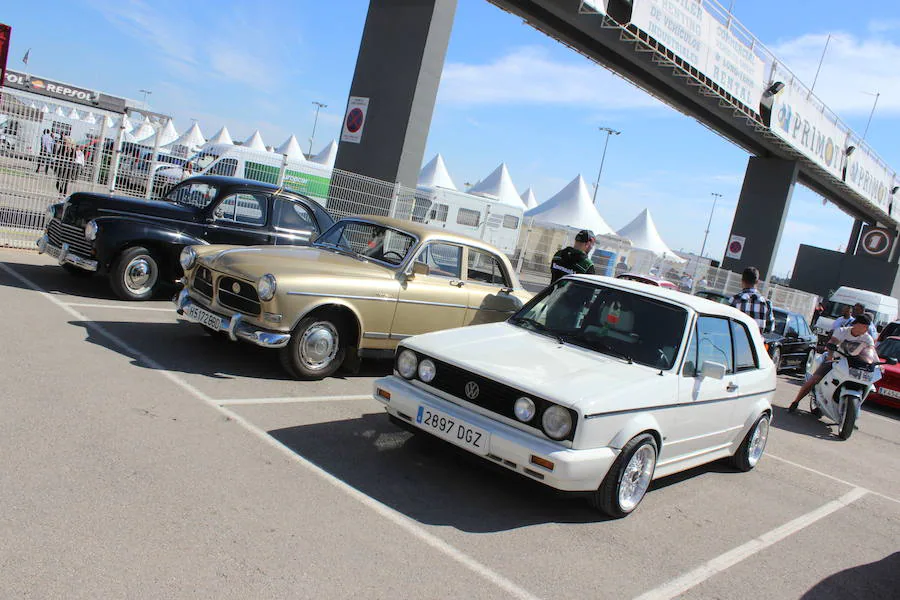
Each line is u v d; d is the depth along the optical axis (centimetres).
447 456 503
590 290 546
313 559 320
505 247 2305
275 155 1744
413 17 1435
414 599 305
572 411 398
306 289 585
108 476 360
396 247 676
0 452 363
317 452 455
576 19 1560
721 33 1889
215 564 298
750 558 435
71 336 608
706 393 511
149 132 4047
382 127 1464
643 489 462
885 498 650
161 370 562
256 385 577
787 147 2462
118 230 777
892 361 913
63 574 270
